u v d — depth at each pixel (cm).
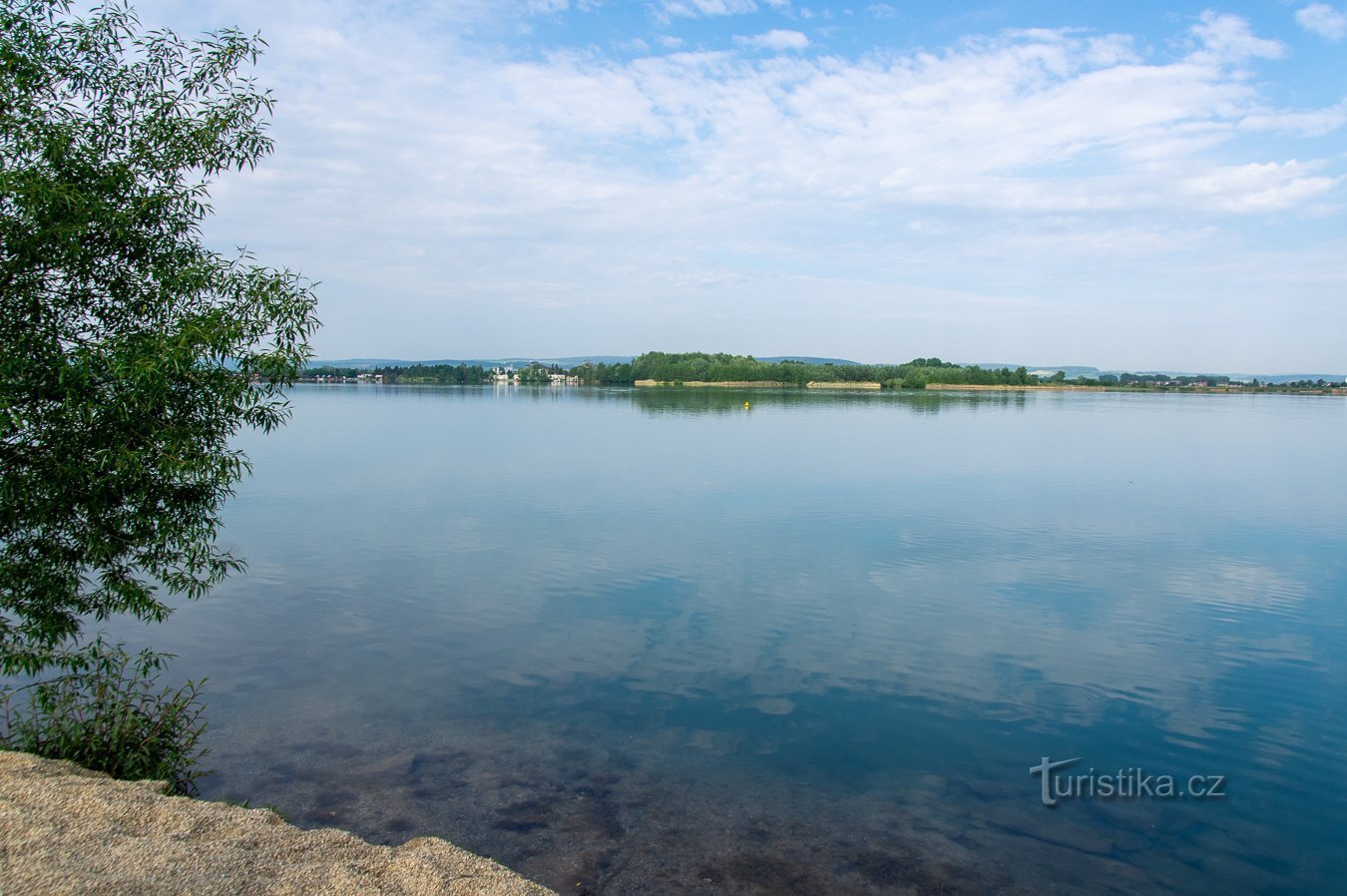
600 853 953
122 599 1130
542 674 1524
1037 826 1043
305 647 1659
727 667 1584
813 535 2902
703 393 19912
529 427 8306
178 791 1040
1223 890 921
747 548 2677
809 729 1309
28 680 1364
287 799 1045
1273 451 6331
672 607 1989
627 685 1477
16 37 1005
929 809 1079
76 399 991
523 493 3872
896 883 917
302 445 6297
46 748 1012
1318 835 1033
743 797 1095
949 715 1373
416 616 1891
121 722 1052
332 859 702
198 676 1479
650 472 4694
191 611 1900
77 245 970
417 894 652
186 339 982
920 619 1912
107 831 684
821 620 1898
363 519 3172
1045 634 1811
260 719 1296
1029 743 1277
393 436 7150
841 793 1114
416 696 1409
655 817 1038
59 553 1067
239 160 1137
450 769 1146
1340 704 1435
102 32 1051
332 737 1237
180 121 1082
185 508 1131
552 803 1063
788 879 916
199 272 1042
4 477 967
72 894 563
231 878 633
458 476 4497
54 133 969
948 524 3122
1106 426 9125
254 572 2295
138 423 1037
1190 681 1535
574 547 2678
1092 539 2864
